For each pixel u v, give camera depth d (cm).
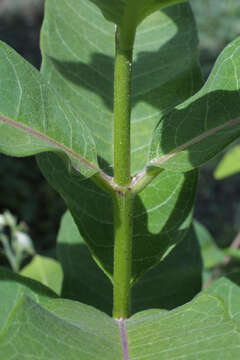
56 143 27
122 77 26
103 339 22
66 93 35
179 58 36
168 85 36
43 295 32
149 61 36
